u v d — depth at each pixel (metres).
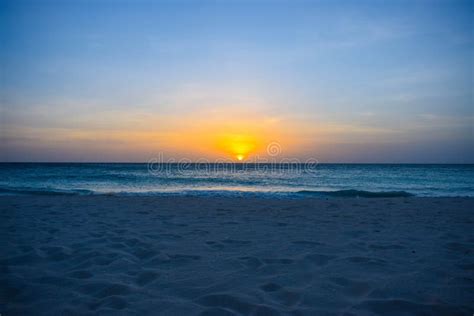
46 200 9.69
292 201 9.68
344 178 30.17
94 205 8.50
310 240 4.51
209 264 3.43
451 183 24.97
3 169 44.97
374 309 2.38
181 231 5.17
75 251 3.94
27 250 4.01
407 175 35.72
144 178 27.94
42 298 2.61
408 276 3.02
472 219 6.28
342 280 2.93
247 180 26.98
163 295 2.64
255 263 3.44
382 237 4.70
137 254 3.87
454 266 3.31
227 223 5.93
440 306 2.40
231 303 2.47
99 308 2.41
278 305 2.44
